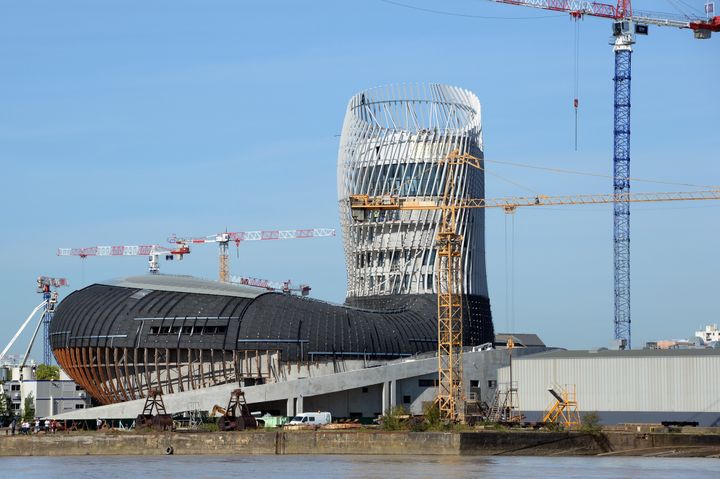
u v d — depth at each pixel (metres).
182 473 146.25
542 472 145.25
